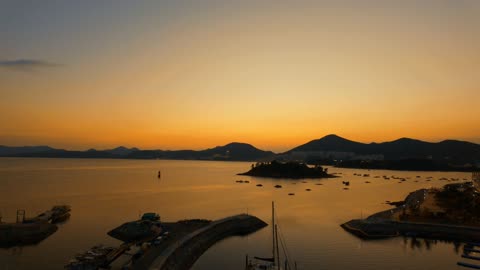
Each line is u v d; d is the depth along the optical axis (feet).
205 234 295.89
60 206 405.80
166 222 358.43
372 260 250.37
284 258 252.83
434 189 575.79
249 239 305.53
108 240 290.76
